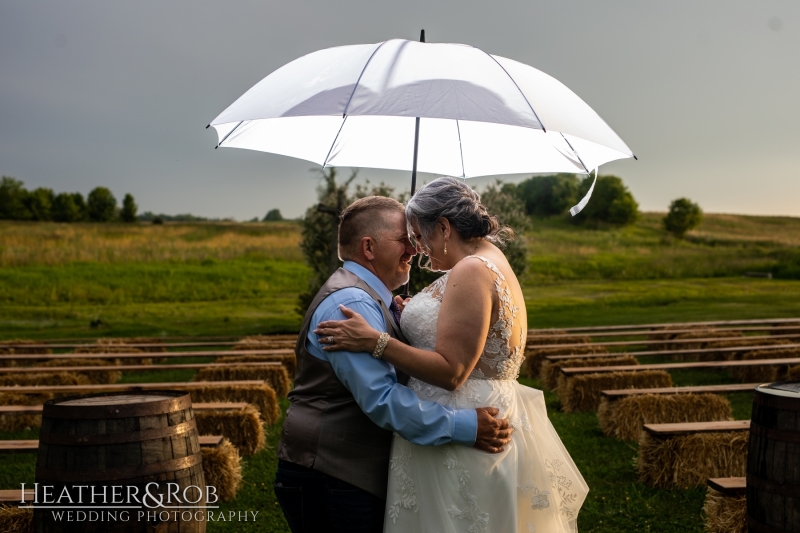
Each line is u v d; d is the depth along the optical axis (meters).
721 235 44.47
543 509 2.47
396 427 2.25
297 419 2.43
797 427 2.55
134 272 25.84
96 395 2.80
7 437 6.04
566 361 8.42
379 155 3.50
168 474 2.56
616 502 4.36
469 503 2.31
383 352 2.26
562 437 6.02
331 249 15.59
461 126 3.43
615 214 46.81
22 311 21.36
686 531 3.89
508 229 2.56
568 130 2.56
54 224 30.19
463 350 2.27
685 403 5.81
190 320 20.05
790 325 13.70
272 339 12.91
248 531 3.90
